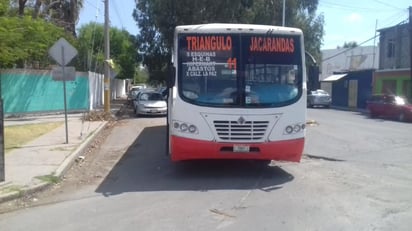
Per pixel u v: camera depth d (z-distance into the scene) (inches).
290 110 257.6
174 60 261.6
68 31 891.4
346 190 232.2
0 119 244.1
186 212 193.5
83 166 318.7
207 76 257.0
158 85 1366.9
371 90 1195.9
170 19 840.9
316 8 1013.2
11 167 287.4
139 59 1025.5
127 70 1566.2
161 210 197.5
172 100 257.0
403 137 481.4
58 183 260.5
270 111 254.1
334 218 182.9
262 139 253.8
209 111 251.6
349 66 1722.4
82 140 417.7
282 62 262.1
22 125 535.5
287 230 168.1
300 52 265.6
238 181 255.1
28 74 684.1
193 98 254.2
